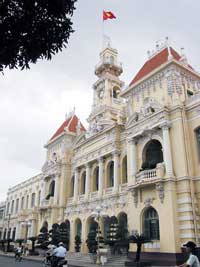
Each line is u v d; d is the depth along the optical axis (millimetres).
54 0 7008
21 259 37625
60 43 7520
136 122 32031
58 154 53250
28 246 50406
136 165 31281
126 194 33344
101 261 27859
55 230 40406
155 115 29734
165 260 24344
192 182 25703
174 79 30016
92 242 31594
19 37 7055
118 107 47500
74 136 52531
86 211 40281
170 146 27609
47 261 23625
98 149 40844
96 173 42188
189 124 27891
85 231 39188
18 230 60625
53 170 51250
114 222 31047
